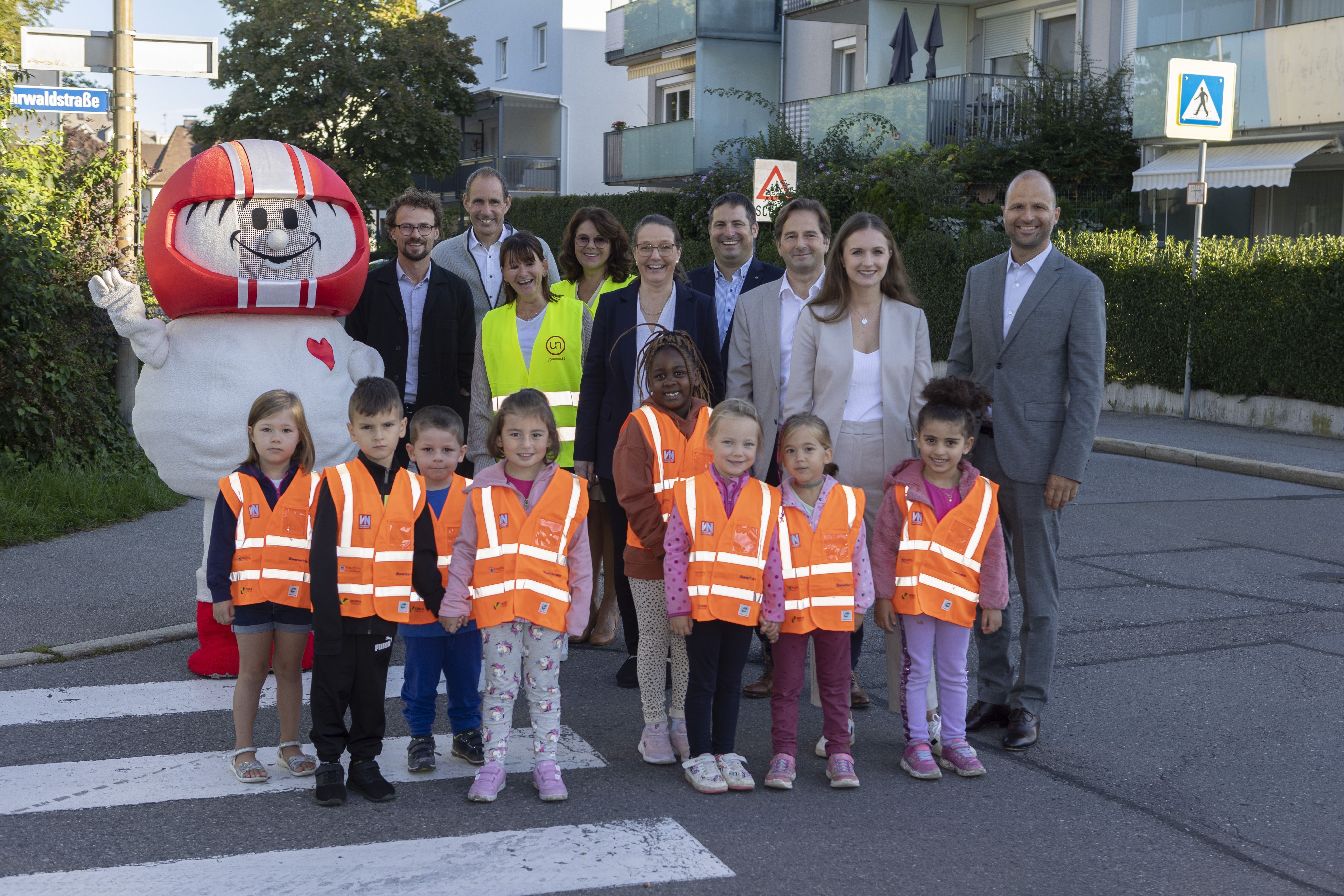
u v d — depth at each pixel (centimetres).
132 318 573
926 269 1914
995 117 2250
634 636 589
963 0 2588
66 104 1049
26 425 980
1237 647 656
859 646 561
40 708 544
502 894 369
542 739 453
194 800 443
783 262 2120
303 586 459
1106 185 2112
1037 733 512
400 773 477
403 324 669
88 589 735
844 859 397
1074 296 512
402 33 3362
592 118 4012
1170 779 472
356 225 605
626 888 375
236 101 3288
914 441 535
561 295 673
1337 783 467
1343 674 607
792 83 3080
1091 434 505
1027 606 516
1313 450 1322
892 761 496
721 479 467
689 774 463
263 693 571
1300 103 1769
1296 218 1917
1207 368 1539
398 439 460
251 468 464
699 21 3031
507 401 461
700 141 3064
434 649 480
